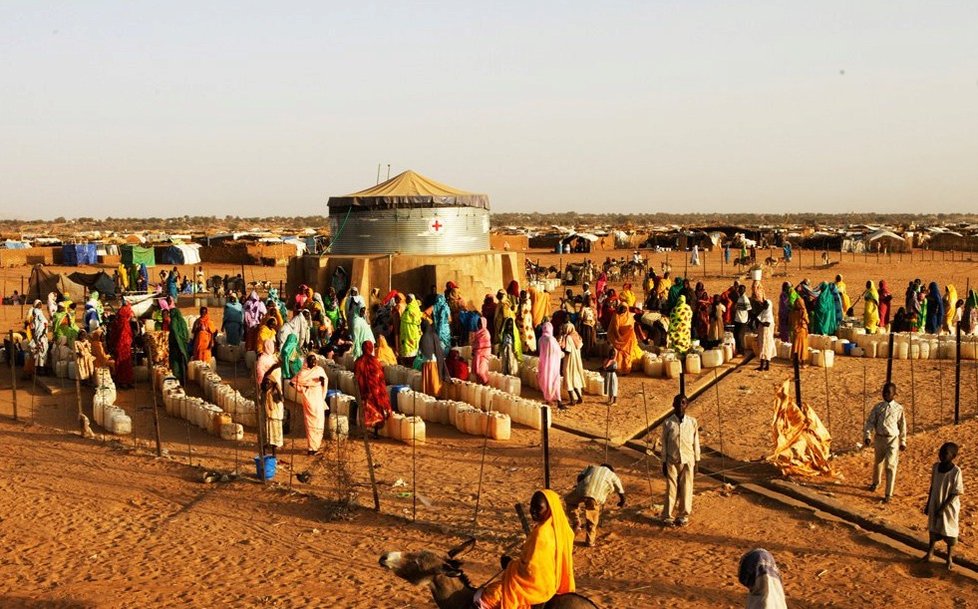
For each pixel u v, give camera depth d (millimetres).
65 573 10508
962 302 27797
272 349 18328
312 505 12703
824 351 23359
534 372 20781
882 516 11906
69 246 69812
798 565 10367
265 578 10250
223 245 73000
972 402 19016
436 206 33594
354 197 33781
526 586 6777
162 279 44844
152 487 13625
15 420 17938
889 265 64625
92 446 15969
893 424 12484
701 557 10617
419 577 7227
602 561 10570
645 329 25391
